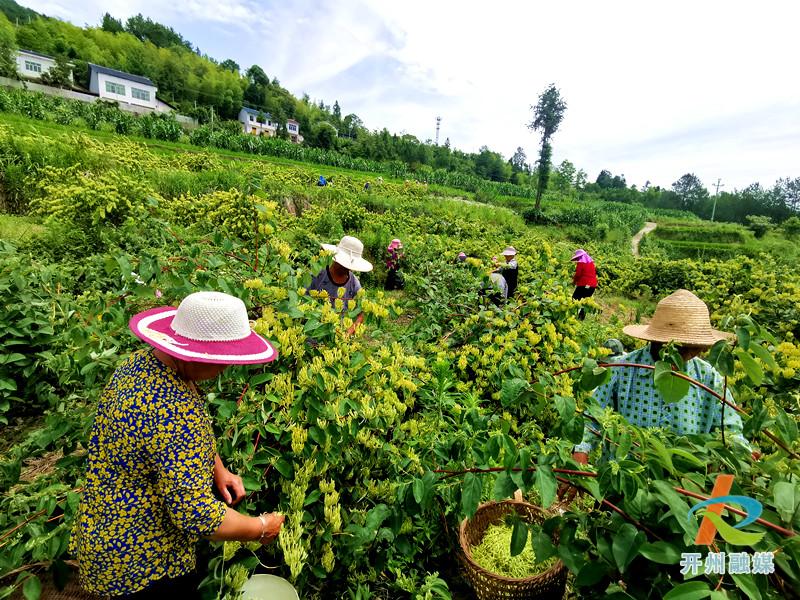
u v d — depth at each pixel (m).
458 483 1.74
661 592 1.30
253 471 1.85
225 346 1.32
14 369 3.22
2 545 1.78
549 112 36.00
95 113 28.44
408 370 2.67
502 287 5.18
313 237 8.12
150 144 27.94
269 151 39.19
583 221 35.56
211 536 1.32
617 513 1.45
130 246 5.18
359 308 2.63
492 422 2.52
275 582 1.63
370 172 45.38
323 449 1.94
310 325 2.30
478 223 17.58
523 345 3.58
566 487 2.04
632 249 33.72
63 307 3.39
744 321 1.51
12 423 3.31
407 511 1.78
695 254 35.06
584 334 4.66
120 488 1.27
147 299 2.57
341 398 2.02
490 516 2.25
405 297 8.07
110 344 2.38
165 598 1.42
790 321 5.23
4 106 24.31
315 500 1.86
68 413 2.25
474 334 4.17
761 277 8.16
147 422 1.21
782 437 1.46
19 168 9.29
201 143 33.91
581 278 7.90
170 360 1.31
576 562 1.43
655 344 2.22
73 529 1.48
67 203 6.45
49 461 2.85
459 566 2.11
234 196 6.89
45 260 5.14
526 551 2.02
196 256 2.71
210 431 1.35
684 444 1.67
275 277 2.94
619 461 1.41
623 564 1.28
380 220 13.14
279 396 2.04
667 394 1.53
